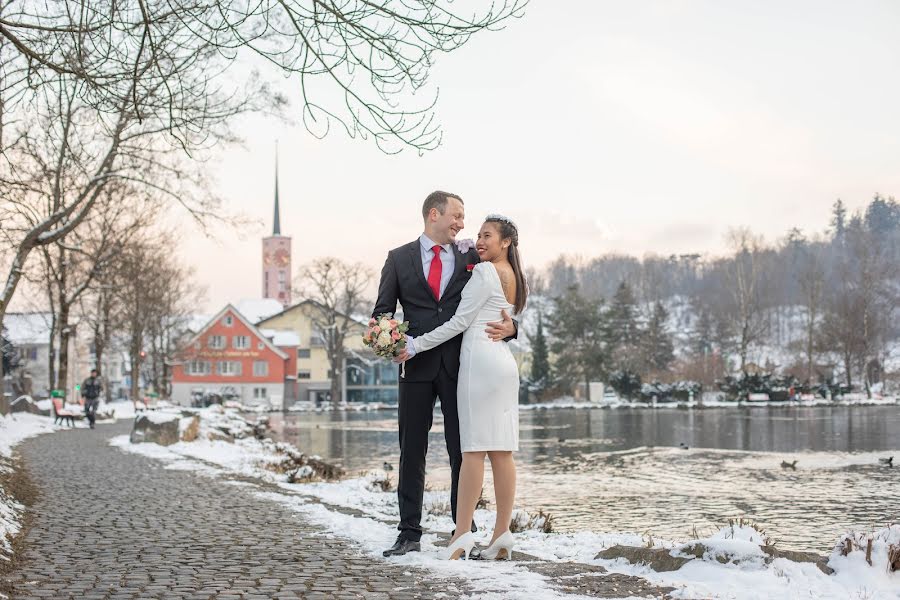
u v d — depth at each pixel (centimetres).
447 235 631
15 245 2038
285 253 15438
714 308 12444
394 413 6625
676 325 15225
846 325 7894
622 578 495
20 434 2500
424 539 698
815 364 8531
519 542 716
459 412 598
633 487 1619
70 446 2061
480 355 594
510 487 598
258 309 11300
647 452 2500
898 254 15788
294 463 1664
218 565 585
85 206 1906
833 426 3744
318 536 724
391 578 517
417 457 622
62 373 3738
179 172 2012
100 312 4747
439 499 1075
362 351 8681
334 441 3059
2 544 655
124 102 816
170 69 857
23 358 7538
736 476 1811
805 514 1256
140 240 3747
